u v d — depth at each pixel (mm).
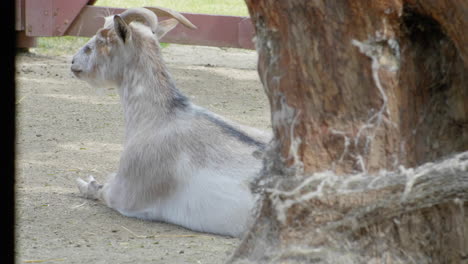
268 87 5273
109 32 10406
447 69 5109
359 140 4973
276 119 5262
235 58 26484
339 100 4953
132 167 9812
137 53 10180
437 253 5176
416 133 5078
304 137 5082
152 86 10086
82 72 10703
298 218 5117
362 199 4969
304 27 4898
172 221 9555
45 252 8008
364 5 4680
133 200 9836
